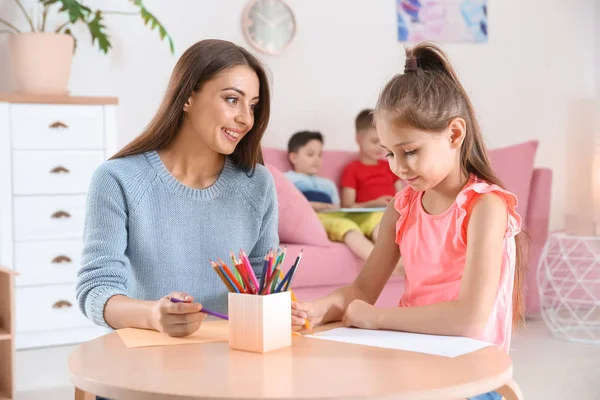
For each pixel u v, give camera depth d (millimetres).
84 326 3461
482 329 1188
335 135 4312
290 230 3307
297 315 1229
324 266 3281
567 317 3902
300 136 3889
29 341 3361
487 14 4602
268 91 1493
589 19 4875
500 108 4656
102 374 958
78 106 3416
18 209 3328
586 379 2695
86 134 3436
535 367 2883
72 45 3508
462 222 1280
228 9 4051
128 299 1296
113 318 1293
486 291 1207
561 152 4832
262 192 1555
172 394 865
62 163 3396
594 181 4570
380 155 4047
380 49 4391
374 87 4387
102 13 3771
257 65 1471
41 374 2863
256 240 1563
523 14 4707
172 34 3943
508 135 4684
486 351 1067
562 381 2672
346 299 1392
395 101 1243
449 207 1330
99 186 1429
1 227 3291
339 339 1165
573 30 4844
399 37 4422
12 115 3301
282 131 4188
